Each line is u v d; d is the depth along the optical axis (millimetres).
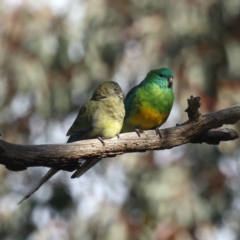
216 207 15523
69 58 16734
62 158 7191
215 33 15680
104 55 16375
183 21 15492
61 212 17375
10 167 6980
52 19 16859
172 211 14969
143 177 15570
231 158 15945
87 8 16516
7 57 16594
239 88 15703
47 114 17000
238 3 15539
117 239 15234
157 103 9875
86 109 9023
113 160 16031
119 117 9039
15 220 16906
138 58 15977
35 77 16547
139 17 16141
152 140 7797
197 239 14922
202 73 15469
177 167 15578
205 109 15305
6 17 16703
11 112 17203
